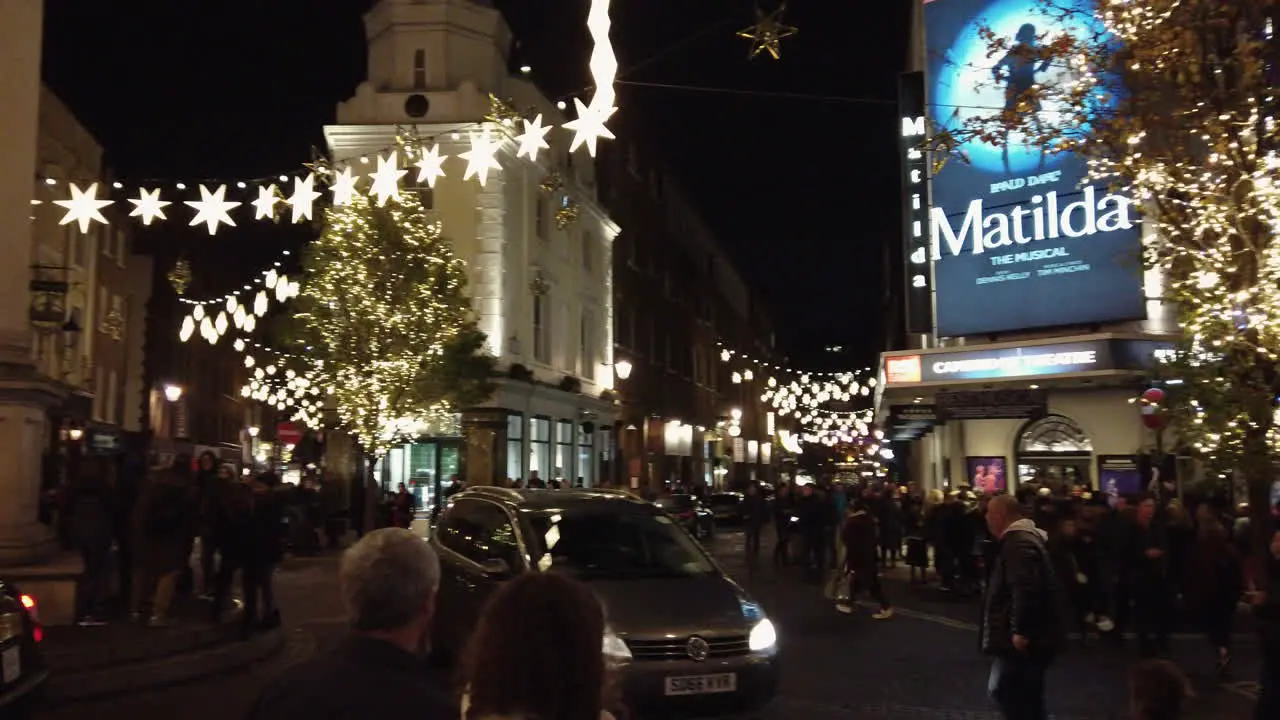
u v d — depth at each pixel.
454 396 26.42
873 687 10.09
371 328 25.94
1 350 11.46
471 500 10.14
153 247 44.59
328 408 29.72
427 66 30.98
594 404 38.41
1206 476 12.95
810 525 20.89
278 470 52.09
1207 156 11.55
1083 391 23.64
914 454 42.94
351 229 26.23
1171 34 10.57
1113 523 13.37
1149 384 16.47
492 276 29.70
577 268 37.62
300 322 26.44
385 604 2.54
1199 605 10.87
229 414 56.00
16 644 6.70
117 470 13.77
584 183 38.38
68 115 28.91
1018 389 21.56
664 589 8.14
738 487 68.50
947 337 25.09
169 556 11.38
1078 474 23.16
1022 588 6.20
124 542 13.48
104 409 34.44
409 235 26.45
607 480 41.69
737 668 7.54
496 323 29.62
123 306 36.50
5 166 11.80
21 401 11.42
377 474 30.19
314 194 10.24
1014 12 23.81
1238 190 10.78
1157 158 11.31
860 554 15.08
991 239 24.39
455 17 31.25
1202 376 11.70
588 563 8.63
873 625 14.31
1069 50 12.08
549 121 34.62
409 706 2.38
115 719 8.55
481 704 2.00
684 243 56.56
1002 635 6.31
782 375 80.38
